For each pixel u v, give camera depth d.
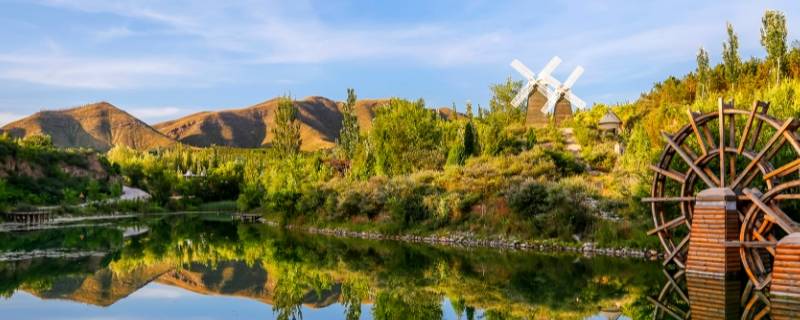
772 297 17.28
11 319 16.84
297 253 31.45
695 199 20.83
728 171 24.45
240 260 29.00
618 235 28.62
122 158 111.12
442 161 49.09
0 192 59.88
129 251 32.81
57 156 85.12
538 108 70.94
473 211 35.91
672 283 20.19
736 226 20.17
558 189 32.28
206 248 34.28
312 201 47.09
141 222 59.72
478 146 49.41
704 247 20.45
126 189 93.12
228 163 104.88
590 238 29.44
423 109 55.53
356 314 17.23
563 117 69.50
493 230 33.44
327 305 18.59
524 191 33.09
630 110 59.22
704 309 16.20
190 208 92.81
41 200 72.25
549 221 31.19
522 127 62.34
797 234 17.08
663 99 62.53
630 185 32.38
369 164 53.84
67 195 74.69
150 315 17.45
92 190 78.06
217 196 101.62
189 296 20.36
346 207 43.47
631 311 16.55
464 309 17.45
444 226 36.28
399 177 43.47
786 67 51.50
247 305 18.78
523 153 43.97
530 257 27.53
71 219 65.62
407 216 38.41
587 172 44.03
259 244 36.16
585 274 22.70
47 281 23.00
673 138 21.97
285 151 76.75
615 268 23.72
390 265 26.59
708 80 57.72
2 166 71.69
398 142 50.94
